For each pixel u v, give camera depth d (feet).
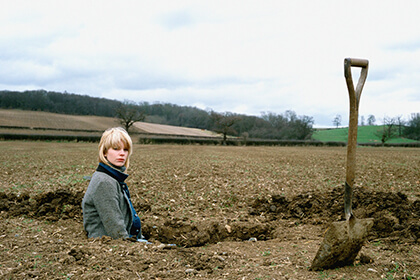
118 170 11.87
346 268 9.71
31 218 15.58
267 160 58.39
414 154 80.23
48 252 10.37
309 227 15.90
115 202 11.48
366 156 71.61
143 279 8.77
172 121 320.91
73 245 10.93
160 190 26.48
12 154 64.39
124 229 11.54
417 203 16.26
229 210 20.92
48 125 219.82
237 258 10.87
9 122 211.41
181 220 17.28
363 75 10.59
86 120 256.32
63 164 46.65
